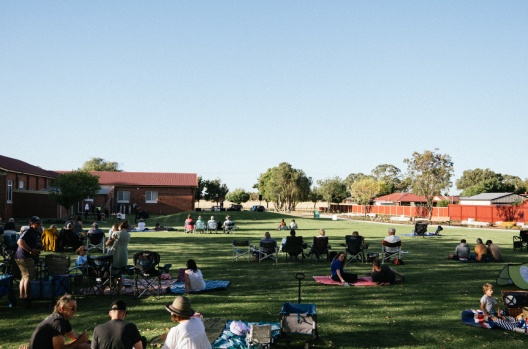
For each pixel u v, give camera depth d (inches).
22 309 390.9
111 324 215.6
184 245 919.7
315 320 299.6
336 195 3814.0
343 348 299.0
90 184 1763.0
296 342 310.8
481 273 595.5
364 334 328.8
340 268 518.6
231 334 309.3
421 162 2196.1
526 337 325.1
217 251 818.8
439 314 383.6
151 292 458.0
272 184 3713.1
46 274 461.7
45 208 1904.5
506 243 1043.9
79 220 963.3
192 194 2588.6
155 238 1080.8
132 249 847.7
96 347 213.2
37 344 223.6
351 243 702.5
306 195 3715.6
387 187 4685.0
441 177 2175.2
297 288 486.6
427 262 702.5
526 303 374.0
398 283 518.9
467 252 717.9
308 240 1067.3
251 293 460.4
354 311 391.5
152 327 336.8
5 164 1749.5
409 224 1820.9
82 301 420.2
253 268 628.4
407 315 379.6
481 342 313.0
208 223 1267.2
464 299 438.9
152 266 447.5
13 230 704.4
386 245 698.2
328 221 1971.0
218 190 3816.4
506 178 5536.4
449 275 578.9
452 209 2349.9
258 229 1409.9
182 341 221.8
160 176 2696.9
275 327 322.0
